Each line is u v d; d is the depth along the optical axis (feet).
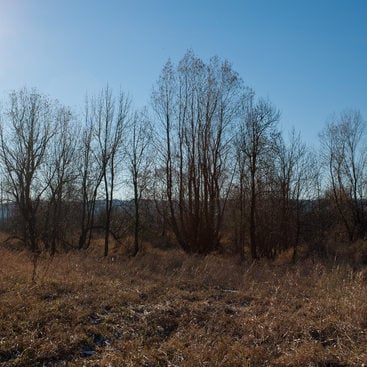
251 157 89.86
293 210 104.63
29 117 92.12
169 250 95.91
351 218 129.29
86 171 97.35
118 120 99.55
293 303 32.22
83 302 29.32
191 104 96.07
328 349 20.59
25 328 22.86
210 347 20.94
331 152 131.44
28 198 91.56
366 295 29.07
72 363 19.17
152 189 102.63
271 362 19.33
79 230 112.98
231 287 41.70
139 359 19.52
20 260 49.57
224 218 103.24
